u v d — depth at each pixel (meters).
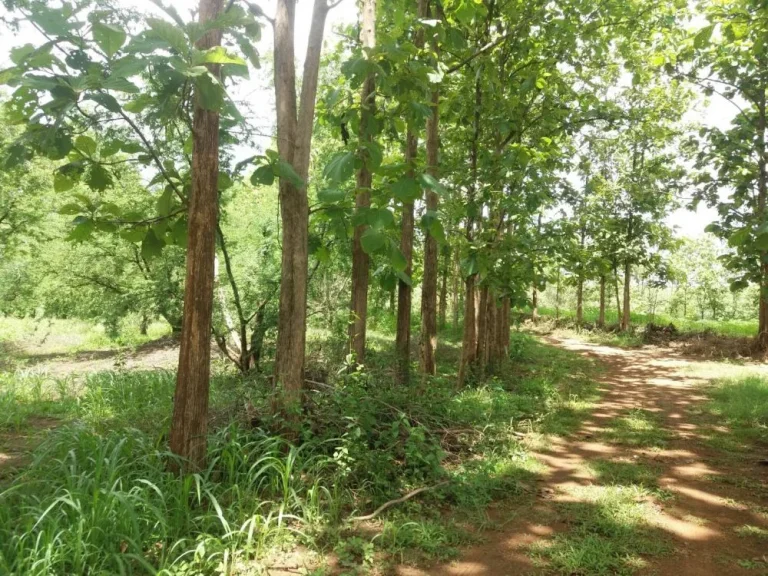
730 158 13.11
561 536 3.85
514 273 8.62
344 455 4.45
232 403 5.64
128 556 3.02
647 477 5.07
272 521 3.75
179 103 3.68
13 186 15.73
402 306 7.56
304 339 5.25
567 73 10.70
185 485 3.64
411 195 4.28
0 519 3.30
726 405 8.12
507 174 8.34
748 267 9.84
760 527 4.04
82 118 4.17
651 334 20.19
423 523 3.91
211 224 4.19
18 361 12.76
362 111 5.20
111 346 15.26
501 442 5.97
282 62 5.18
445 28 5.94
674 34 10.03
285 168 4.47
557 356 14.91
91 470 4.04
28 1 3.79
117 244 11.62
